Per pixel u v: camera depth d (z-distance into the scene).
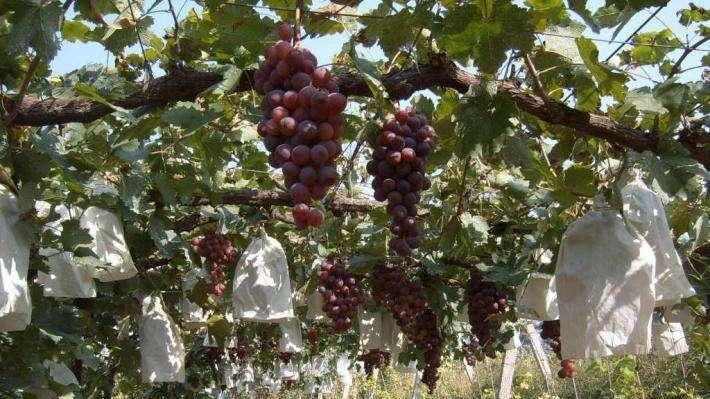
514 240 4.47
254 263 4.04
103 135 3.02
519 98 2.26
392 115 2.32
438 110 2.61
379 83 2.00
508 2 1.98
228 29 2.34
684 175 2.21
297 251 5.20
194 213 4.32
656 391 9.37
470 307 4.38
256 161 3.96
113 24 2.44
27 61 2.60
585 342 1.99
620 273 2.00
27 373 3.02
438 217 3.85
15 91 2.50
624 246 2.02
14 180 2.17
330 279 4.09
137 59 3.60
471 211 4.25
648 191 2.35
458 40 2.06
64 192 3.03
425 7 2.15
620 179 2.43
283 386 13.27
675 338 4.62
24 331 2.95
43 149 2.29
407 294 3.97
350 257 4.57
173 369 4.48
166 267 4.79
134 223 3.96
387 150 2.28
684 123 2.31
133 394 8.55
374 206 4.21
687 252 3.78
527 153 2.29
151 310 4.54
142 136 2.60
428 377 4.88
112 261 3.28
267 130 1.69
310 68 1.75
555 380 11.51
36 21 1.87
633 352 1.96
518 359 13.64
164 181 3.28
